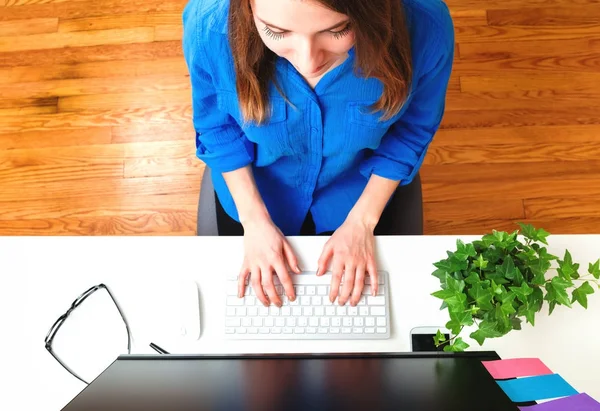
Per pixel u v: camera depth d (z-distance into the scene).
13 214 1.88
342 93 0.88
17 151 1.93
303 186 1.17
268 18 0.65
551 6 1.97
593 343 0.94
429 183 1.84
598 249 1.01
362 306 0.98
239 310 0.98
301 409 0.59
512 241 0.89
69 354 0.96
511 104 1.89
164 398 0.62
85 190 1.89
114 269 1.02
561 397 0.70
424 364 0.72
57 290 1.00
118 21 2.03
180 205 1.86
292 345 0.97
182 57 1.99
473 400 0.61
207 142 1.06
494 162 1.84
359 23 0.65
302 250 1.04
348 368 0.70
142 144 1.92
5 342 0.97
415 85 0.92
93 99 1.97
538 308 0.87
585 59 1.92
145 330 0.98
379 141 1.04
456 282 0.85
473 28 1.96
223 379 0.67
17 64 2.02
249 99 0.87
